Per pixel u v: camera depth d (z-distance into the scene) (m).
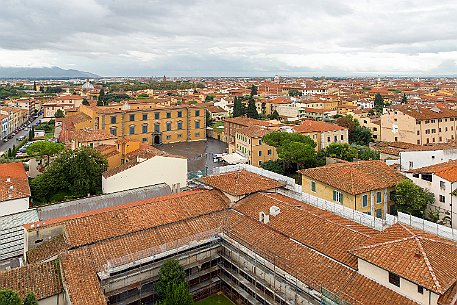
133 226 42.62
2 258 48.00
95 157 73.88
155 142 136.00
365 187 55.94
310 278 34.22
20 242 50.47
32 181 70.75
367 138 124.38
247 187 51.19
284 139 91.94
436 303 27.83
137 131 131.50
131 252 38.91
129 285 37.25
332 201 58.50
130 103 159.00
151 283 38.56
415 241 32.03
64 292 34.28
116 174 64.69
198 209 47.47
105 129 124.31
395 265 30.41
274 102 193.88
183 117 140.88
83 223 42.06
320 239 38.47
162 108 137.62
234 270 42.44
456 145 79.62
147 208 46.06
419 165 69.12
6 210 58.41
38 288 34.06
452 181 52.59
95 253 38.06
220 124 165.88
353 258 34.94
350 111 166.75
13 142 152.12
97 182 71.62
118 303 36.84
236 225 44.62
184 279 38.06
